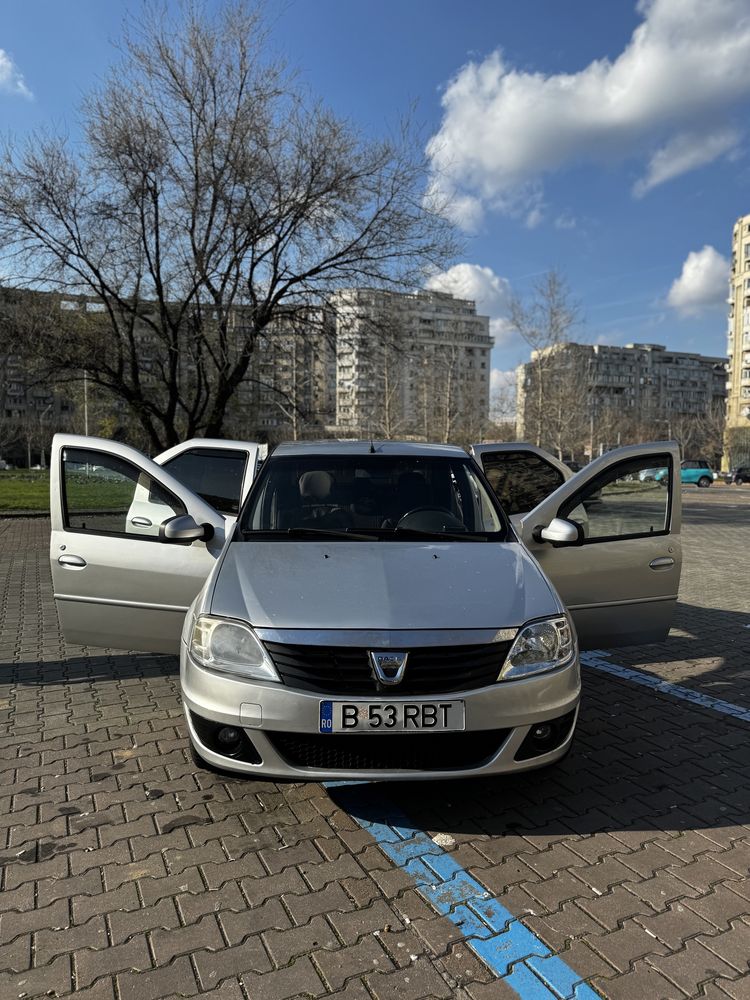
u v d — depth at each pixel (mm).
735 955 2328
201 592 3424
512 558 3529
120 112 16047
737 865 2850
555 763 3033
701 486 49625
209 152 16406
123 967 2283
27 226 16062
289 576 3246
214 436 18422
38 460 93000
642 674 5422
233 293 17391
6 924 2494
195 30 16156
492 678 2879
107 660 5832
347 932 2445
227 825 3168
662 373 150250
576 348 40219
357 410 43656
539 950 2355
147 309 18344
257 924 2490
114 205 16375
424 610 2967
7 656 5953
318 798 3416
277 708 2820
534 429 37719
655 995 2152
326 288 18594
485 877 2760
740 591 9023
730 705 4738
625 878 2758
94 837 3072
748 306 87938
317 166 17016
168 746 4055
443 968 2271
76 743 4105
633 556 4484
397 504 4055
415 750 2838
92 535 4430
